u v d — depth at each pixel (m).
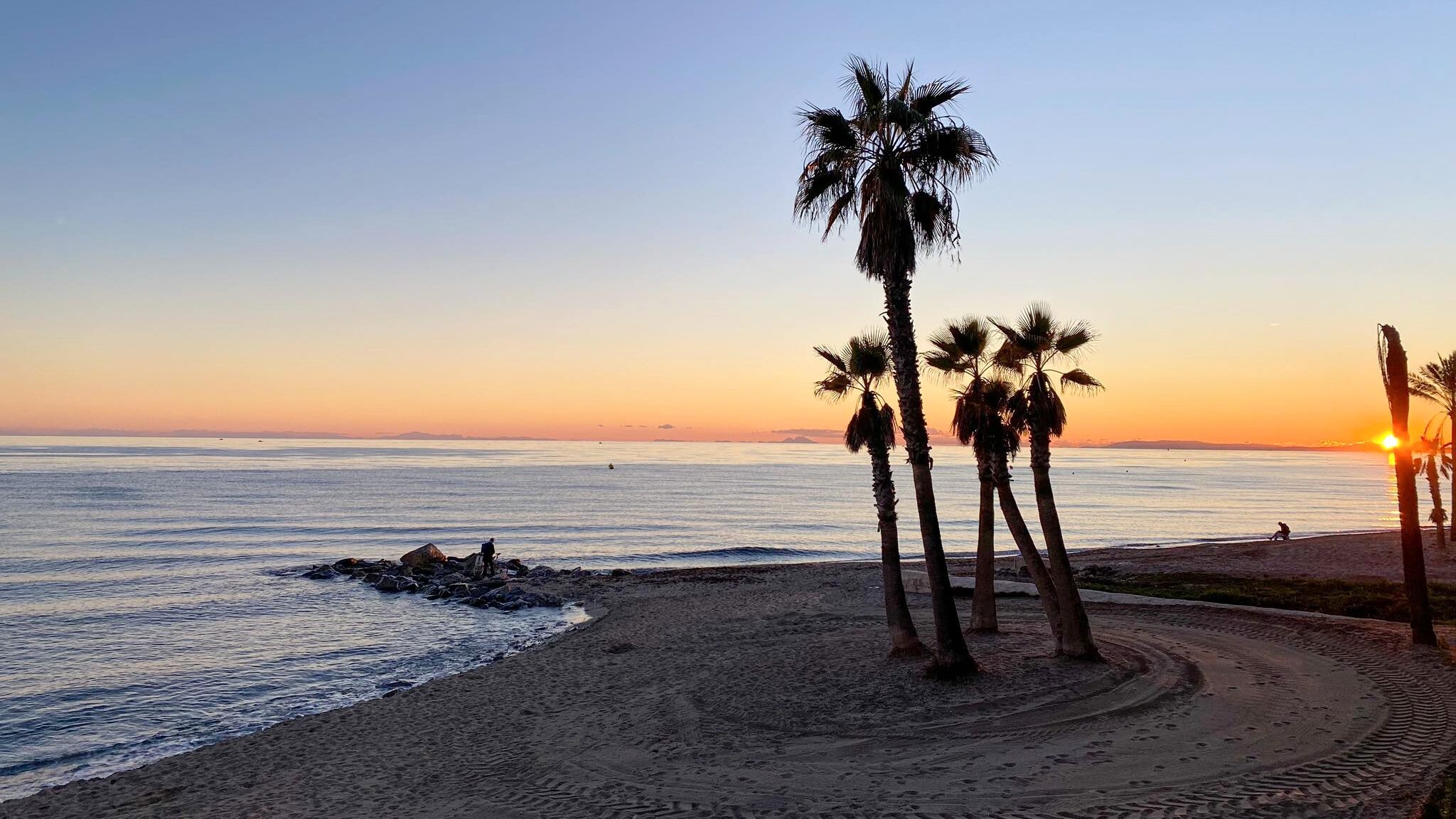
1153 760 12.46
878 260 16.66
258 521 78.19
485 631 31.50
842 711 16.22
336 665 26.34
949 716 15.35
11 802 15.25
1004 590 32.25
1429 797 10.38
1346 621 23.14
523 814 12.30
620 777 13.59
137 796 15.12
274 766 16.25
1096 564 44.72
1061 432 19.17
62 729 20.36
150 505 92.25
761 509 106.06
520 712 18.59
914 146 17.03
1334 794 10.87
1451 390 42.84
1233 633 22.03
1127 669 18.03
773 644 24.16
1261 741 13.15
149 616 34.66
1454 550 45.62
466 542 67.19
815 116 17.12
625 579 43.94
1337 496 148.38
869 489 152.38
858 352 19.47
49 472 154.12
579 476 184.62
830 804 11.62
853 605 31.28
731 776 13.12
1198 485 185.50
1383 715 14.34
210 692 23.41
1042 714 15.10
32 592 40.91
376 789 14.30
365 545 63.41
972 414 20.25
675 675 20.83
